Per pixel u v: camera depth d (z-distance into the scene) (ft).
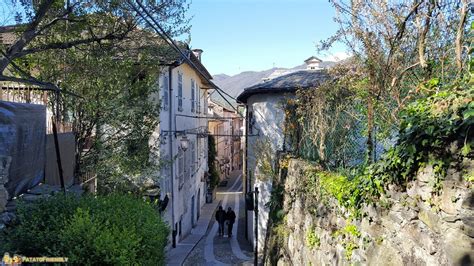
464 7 11.00
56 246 15.53
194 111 71.46
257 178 42.09
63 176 29.40
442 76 12.94
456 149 8.91
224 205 92.02
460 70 10.96
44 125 25.29
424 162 10.12
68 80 30.66
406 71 15.29
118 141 34.71
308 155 26.21
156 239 19.31
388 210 12.13
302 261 22.72
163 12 28.27
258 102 42.86
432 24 14.82
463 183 8.66
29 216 17.37
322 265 18.58
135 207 21.35
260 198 44.34
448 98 9.49
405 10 15.89
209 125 110.93
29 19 24.59
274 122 41.63
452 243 8.88
